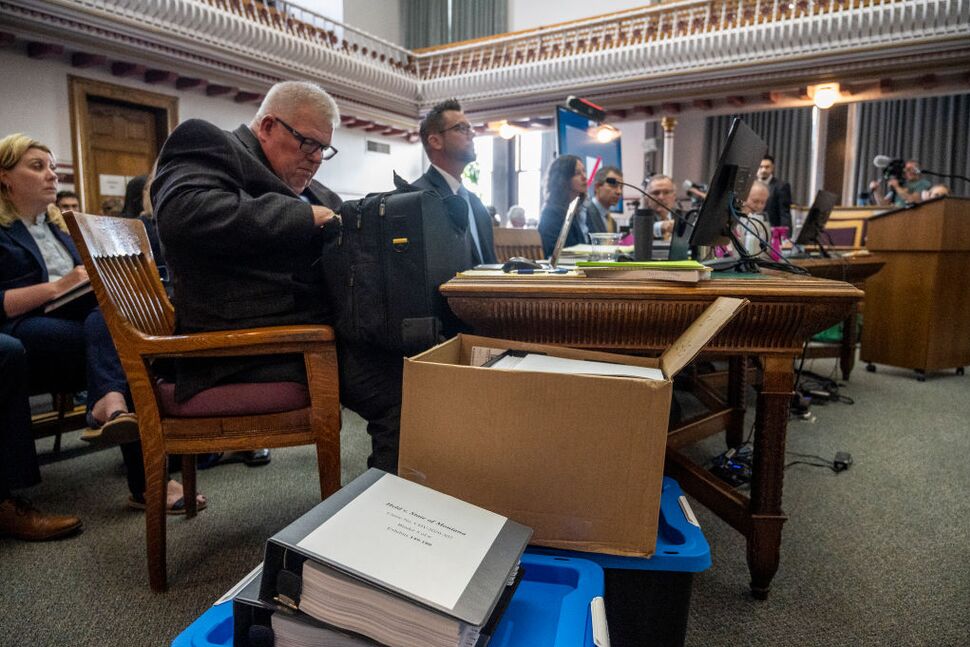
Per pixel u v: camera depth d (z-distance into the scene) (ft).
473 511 2.69
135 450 6.02
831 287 3.83
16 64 20.10
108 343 6.26
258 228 4.41
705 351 4.16
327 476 4.53
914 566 5.07
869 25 22.62
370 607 2.12
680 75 26.76
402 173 37.63
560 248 5.32
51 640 4.01
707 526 5.90
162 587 4.60
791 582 4.81
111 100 23.11
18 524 5.46
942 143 35.40
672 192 12.46
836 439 8.75
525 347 3.77
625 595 3.21
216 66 24.41
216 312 4.64
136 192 9.91
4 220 6.88
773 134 39.40
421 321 4.42
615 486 2.92
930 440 8.69
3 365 5.35
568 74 29.66
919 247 12.85
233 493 6.56
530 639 2.48
